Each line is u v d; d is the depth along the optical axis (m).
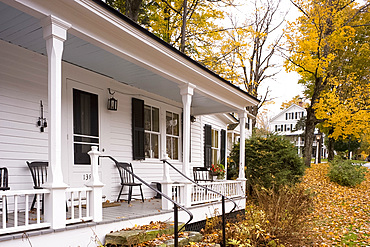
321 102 13.32
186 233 4.86
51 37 3.39
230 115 13.15
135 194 7.03
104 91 6.33
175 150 8.97
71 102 5.54
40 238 3.12
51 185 3.25
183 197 5.76
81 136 5.73
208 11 11.73
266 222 5.40
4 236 2.86
